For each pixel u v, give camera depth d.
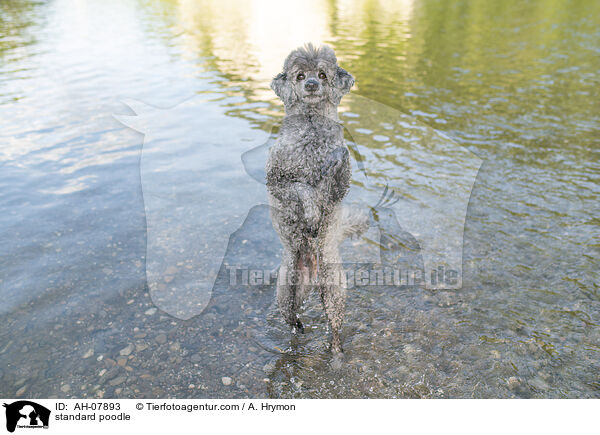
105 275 3.75
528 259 4.02
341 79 2.66
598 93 8.48
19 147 5.88
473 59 11.36
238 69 9.62
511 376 2.91
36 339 3.14
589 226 4.44
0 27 15.65
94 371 2.94
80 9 21.06
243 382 2.90
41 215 4.45
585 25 16.11
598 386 2.82
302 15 19.27
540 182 5.27
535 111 7.58
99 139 6.17
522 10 20.52
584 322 3.33
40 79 9.08
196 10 21.00
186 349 3.15
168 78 8.91
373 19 18.27
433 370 2.98
